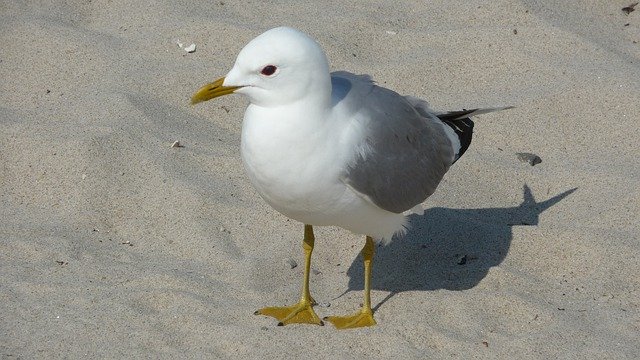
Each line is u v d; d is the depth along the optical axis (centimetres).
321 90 922
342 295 1080
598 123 1363
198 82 1398
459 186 1259
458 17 1553
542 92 1404
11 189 1216
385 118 980
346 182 947
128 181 1216
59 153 1243
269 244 1152
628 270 1098
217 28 1482
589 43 1488
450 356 962
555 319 1015
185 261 1118
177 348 963
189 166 1250
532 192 1255
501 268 1102
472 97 1407
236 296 1056
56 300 1027
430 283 1094
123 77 1392
